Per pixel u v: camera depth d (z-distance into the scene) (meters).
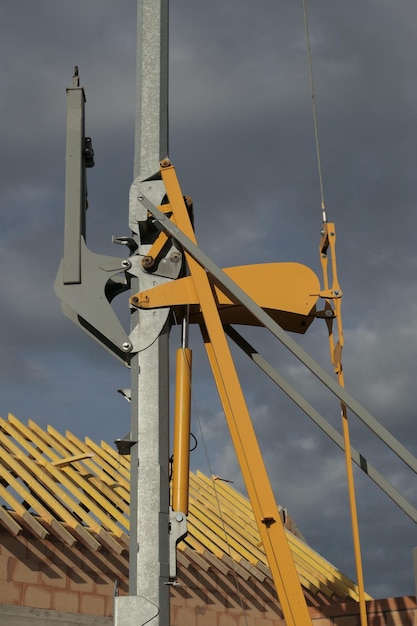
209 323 7.16
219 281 7.18
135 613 6.40
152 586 6.49
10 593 12.73
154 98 7.82
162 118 7.79
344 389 6.70
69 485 14.45
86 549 13.68
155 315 7.25
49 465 14.80
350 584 16.33
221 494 17.89
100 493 15.20
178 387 7.27
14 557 12.93
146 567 6.54
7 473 13.52
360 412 6.63
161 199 7.61
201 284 7.27
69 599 13.24
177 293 7.31
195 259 7.33
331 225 7.64
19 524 13.11
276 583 6.69
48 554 13.27
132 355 7.17
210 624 14.88
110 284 7.55
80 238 7.43
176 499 6.96
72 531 13.59
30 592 12.91
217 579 15.25
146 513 6.66
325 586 16.03
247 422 6.95
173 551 6.64
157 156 7.66
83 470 15.48
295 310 7.56
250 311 7.05
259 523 6.79
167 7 8.12
